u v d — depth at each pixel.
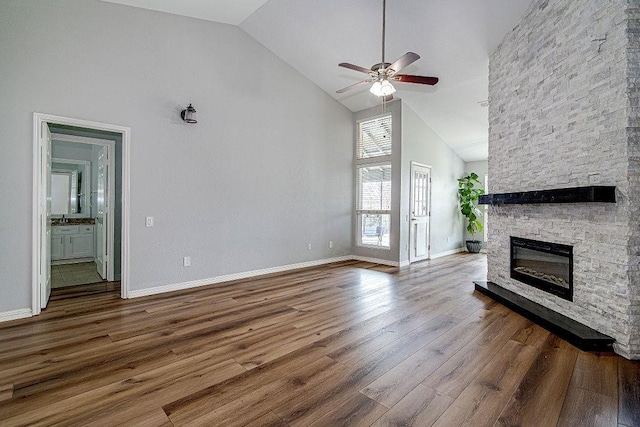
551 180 3.10
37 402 1.79
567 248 2.89
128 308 3.40
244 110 4.75
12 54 2.99
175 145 4.06
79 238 6.25
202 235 4.34
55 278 4.79
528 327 2.89
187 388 1.93
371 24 4.12
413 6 3.70
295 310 3.37
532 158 3.38
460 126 6.41
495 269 4.15
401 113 5.84
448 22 3.83
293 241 5.54
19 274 3.08
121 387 1.94
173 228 4.07
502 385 1.96
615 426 1.59
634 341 2.29
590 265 2.64
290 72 5.39
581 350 2.43
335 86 5.82
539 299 3.28
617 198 2.39
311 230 5.84
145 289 3.87
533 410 1.71
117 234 4.67
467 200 7.66
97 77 3.46
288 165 5.41
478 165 8.10
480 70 4.57
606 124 2.48
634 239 2.32
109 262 4.59
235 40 4.61
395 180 5.95
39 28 3.12
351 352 2.40
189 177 4.19
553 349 2.45
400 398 1.82
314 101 5.82
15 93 3.01
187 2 3.78
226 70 4.52
